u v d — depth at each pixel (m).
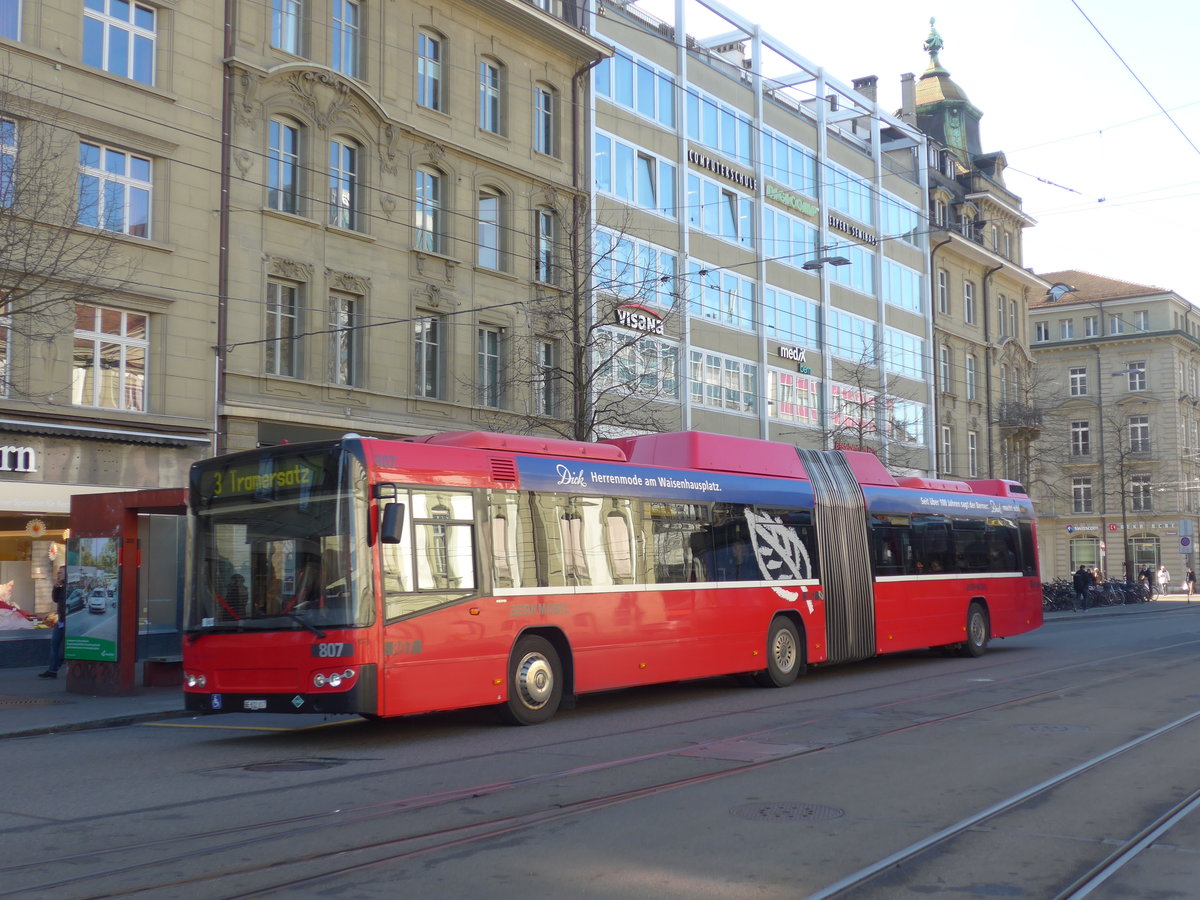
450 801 8.71
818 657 18.52
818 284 42.31
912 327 48.94
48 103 20.34
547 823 7.86
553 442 14.51
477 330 29.02
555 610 13.84
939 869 6.66
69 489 20.89
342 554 11.83
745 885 6.30
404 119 27.38
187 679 12.55
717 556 16.64
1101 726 12.48
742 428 37.50
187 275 22.78
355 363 26.12
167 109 22.58
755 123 39.50
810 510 18.89
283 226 24.64
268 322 24.41
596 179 32.62
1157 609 49.03
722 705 15.22
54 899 6.15
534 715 13.59
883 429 43.31
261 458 12.56
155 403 22.17
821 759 10.40
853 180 45.44
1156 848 7.18
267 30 24.70
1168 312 78.94
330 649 11.66
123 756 11.78
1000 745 11.17
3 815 8.54
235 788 9.55
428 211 28.11
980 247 53.66
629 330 31.97
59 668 20.52
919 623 21.20
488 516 13.23
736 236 38.12
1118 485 77.88
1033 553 25.75
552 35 31.00
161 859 7.02
